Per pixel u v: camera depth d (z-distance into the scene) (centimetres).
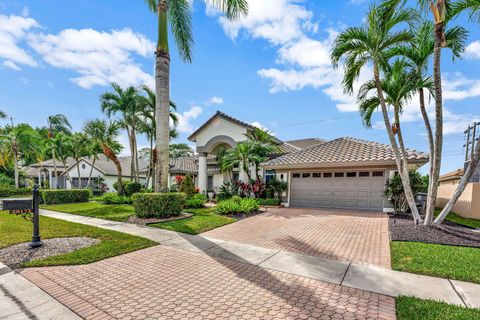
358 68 902
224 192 1767
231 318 319
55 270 481
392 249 612
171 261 540
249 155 1653
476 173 1327
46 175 3747
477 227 887
